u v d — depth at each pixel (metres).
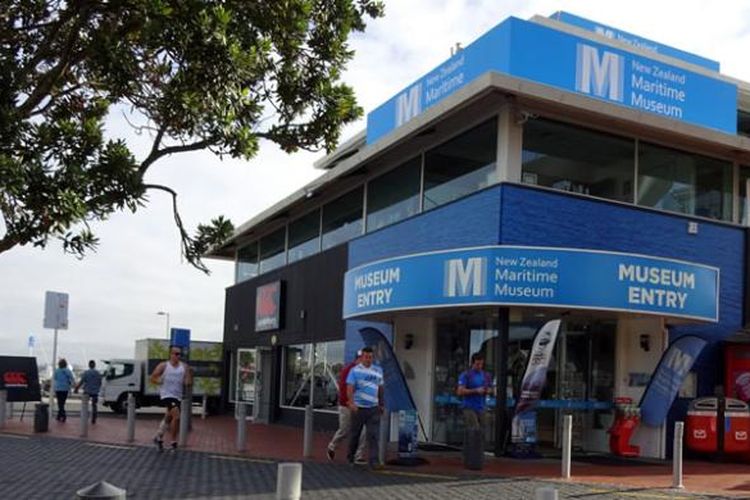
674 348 14.56
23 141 5.07
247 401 26.27
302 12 6.34
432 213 16.19
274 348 24.66
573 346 15.59
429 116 15.12
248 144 6.00
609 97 16.19
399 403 14.62
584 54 16.02
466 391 12.76
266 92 6.74
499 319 13.97
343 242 20.56
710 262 16.22
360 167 18.84
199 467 12.80
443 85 16.94
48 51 5.87
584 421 15.60
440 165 16.56
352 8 6.95
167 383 15.40
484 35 15.93
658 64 16.94
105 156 5.36
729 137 16.06
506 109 14.48
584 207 14.85
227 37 5.79
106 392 29.91
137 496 9.96
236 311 29.02
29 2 5.93
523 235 14.20
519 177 14.47
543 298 13.17
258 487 10.76
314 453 15.02
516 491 10.57
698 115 17.28
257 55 6.07
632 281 13.50
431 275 14.13
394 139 16.45
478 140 15.37
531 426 14.12
